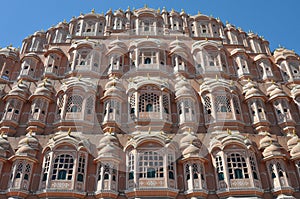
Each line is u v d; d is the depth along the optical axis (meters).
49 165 25.48
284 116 31.52
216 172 26.33
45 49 40.12
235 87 33.66
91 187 25.38
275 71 38.31
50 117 30.70
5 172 25.81
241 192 24.81
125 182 25.73
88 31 41.56
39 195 24.42
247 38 44.72
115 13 43.75
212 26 43.69
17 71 36.53
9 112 30.16
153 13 42.81
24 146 26.56
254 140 29.00
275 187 25.58
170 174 25.78
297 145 28.03
